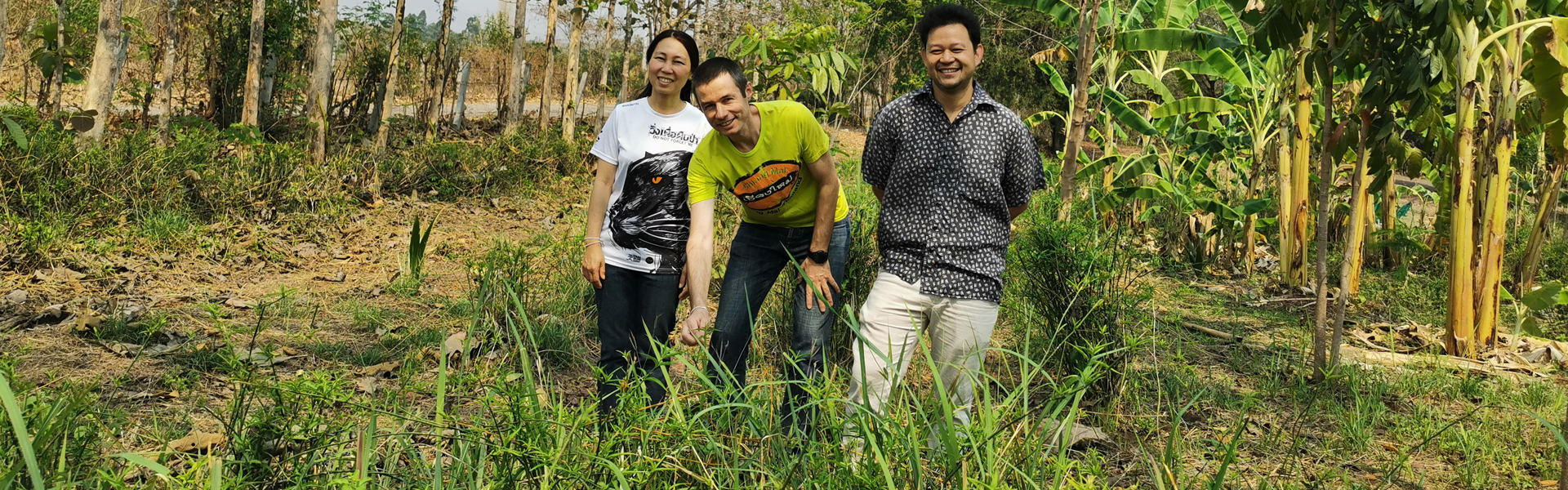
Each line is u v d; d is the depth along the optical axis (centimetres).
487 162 1061
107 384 358
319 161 980
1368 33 440
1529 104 543
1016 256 421
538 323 453
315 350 426
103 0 789
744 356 329
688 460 230
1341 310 454
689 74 318
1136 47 746
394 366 400
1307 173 766
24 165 655
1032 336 414
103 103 787
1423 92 436
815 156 302
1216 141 918
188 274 585
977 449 212
